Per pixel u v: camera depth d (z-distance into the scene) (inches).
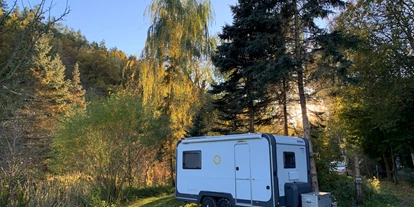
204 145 348.2
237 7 427.8
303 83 404.8
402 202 398.3
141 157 504.1
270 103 456.8
